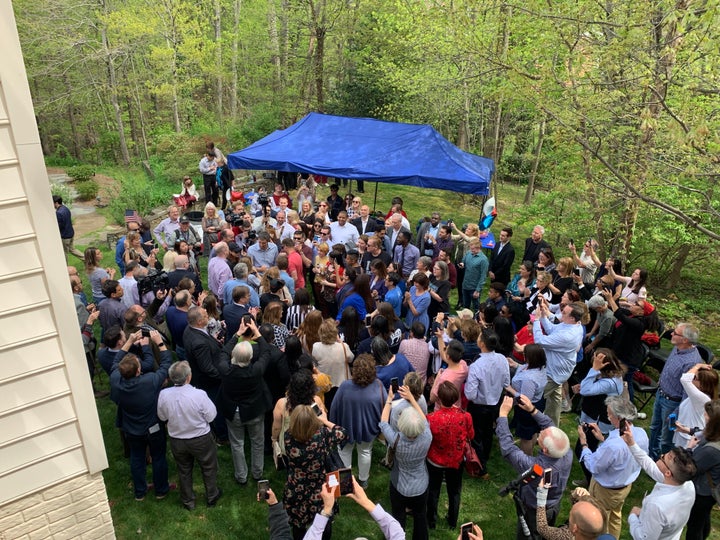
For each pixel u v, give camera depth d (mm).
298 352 5168
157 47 25484
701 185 8805
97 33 26672
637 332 6156
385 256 8484
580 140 7746
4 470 3332
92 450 3680
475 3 9227
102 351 5184
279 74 27172
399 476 4203
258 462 5324
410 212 17594
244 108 32969
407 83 17453
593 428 4480
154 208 14484
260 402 5020
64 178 20688
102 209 16688
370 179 10695
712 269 12961
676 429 4961
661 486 3688
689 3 6480
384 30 20031
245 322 5035
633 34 6965
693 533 4477
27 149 3104
